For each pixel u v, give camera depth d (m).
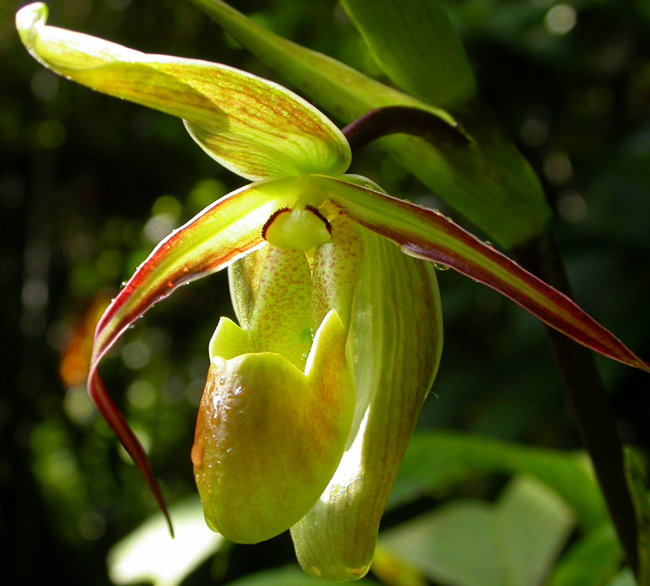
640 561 0.19
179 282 0.18
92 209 0.71
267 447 0.16
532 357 0.45
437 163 0.19
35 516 0.64
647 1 0.50
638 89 0.55
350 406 0.18
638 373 0.47
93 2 0.60
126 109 0.66
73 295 0.77
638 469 0.19
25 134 0.66
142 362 0.84
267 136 0.17
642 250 0.44
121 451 0.81
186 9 0.59
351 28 0.59
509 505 0.31
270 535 0.17
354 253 0.18
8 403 0.64
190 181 0.69
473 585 0.29
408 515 0.54
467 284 0.50
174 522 0.32
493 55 0.56
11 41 0.63
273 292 0.18
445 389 0.48
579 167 0.53
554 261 0.20
